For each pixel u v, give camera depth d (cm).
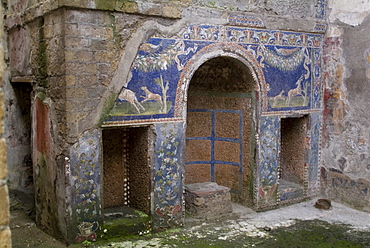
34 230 542
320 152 707
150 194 537
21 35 560
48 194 517
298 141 701
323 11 679
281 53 636
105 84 485
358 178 654
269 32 616
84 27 465
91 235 497
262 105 622
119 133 588
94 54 474
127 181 594
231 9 578
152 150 532
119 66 491
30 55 538
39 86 521
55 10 464
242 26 587
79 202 485
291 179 715
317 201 669
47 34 489
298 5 648
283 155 725
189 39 543
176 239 527
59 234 500
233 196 672
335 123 682
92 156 488
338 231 568
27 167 666
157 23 514
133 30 497
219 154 687
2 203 199
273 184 651
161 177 542
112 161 585
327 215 632
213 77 661
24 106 659
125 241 512
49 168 508
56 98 482
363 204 649
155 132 530
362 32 632
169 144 543
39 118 524
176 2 524
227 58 593
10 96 640
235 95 650
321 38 687
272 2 618
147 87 516
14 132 652
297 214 633
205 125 692
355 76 648
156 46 518
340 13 662
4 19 607
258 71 612
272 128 639
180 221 564
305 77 670
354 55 646
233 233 554
